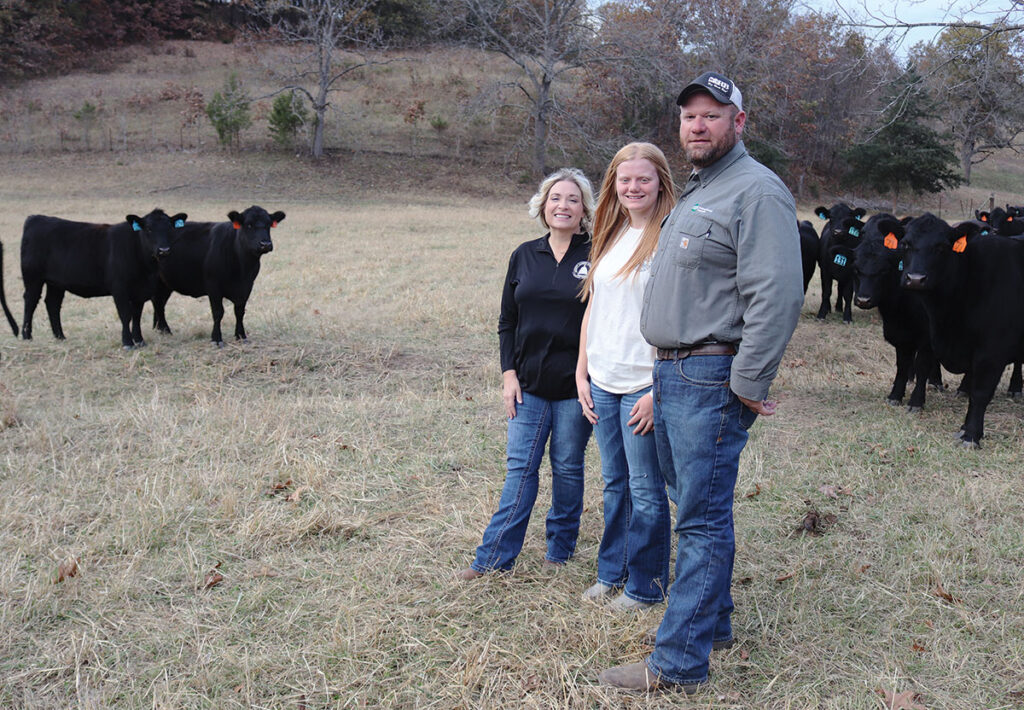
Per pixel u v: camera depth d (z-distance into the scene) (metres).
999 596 3.62
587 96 36.75
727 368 2.74
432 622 3.38
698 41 33.09
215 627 3.33
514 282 3.72
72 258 8.84
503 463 5.22
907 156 35.38
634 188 3.21
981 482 4.97
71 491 4.65
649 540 3.38
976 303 5.64
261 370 8.11
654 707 2.86
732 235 2.66
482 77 45.22
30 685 2.97
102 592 3.56
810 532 4.30
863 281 6.71
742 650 3.22
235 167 33.03
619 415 3.43
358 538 4.16
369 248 17.81
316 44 37.00
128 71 45.09
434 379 7.79
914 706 2.84
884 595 3.63
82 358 8.50
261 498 4.62
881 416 6.43
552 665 3.09
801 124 37.50
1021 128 11.52
